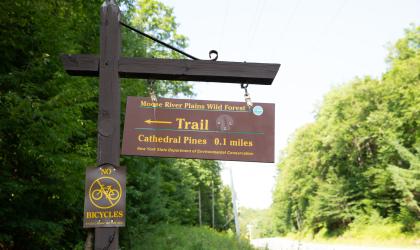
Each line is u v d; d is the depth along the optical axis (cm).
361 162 3941
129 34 1430
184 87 2197
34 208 720
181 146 426
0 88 662
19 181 662
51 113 632
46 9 728
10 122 600
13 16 684
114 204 402
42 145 645
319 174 4519
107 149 414
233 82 454
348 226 4041
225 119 436
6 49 701
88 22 1055
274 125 436
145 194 1739
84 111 1073
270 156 428
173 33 2267
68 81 739
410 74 3098
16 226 660
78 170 731
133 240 1470
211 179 4341
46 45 742
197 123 433
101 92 427
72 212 884
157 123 430
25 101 592
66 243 923
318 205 4331
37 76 713
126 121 428
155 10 2264
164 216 2186
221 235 2519
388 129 3253
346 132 3891
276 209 8075
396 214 3369
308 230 5312
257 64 445
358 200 3991
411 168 2886
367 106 3731
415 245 2697
